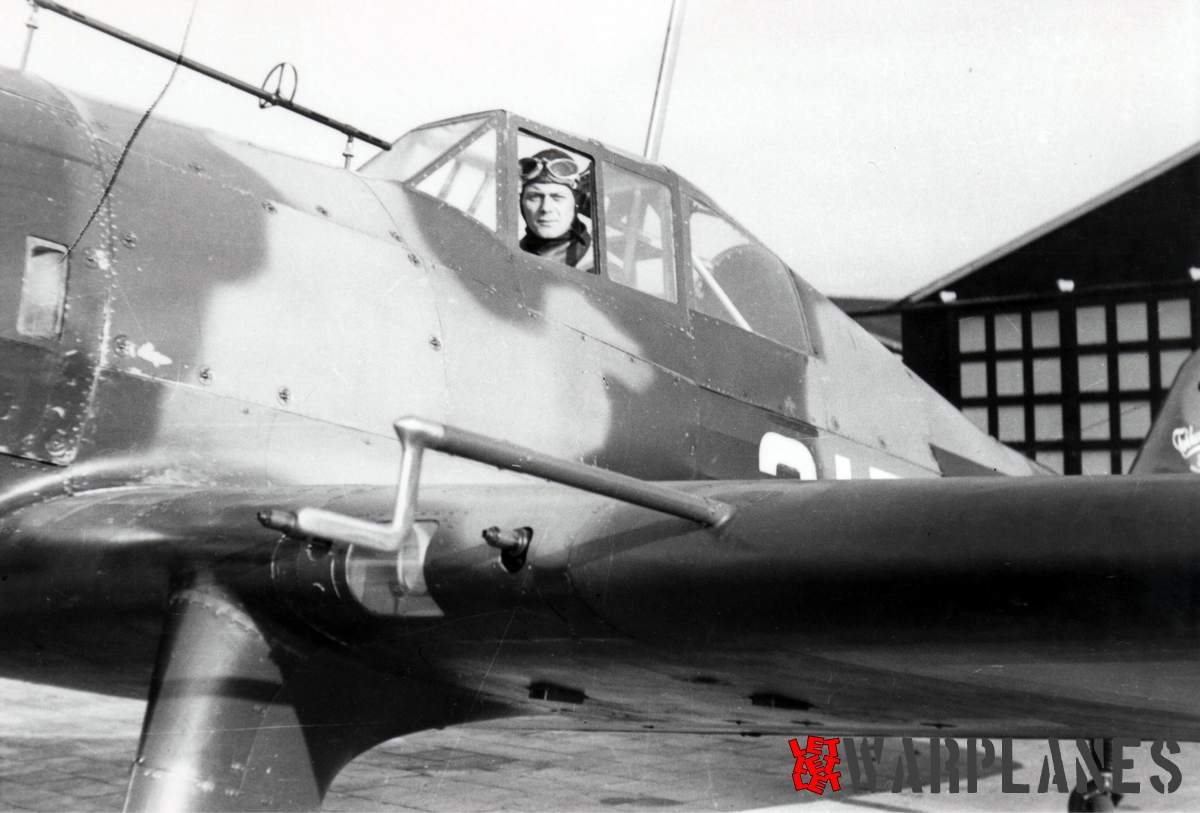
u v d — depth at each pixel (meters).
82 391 2.79
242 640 2.40
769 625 2.14
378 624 2.38
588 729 3.27
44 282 2.79
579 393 3.63
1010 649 2.00
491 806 4.41
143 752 2.33
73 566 2.57
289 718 2.46
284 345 3.08
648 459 3.81
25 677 3.20
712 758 5.64
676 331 4.04
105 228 2.90
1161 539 1.83
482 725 3.42
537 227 3.86
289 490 2.64
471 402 3.37
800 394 4.49
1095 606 1.87
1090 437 6.62
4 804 4.10
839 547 2.04
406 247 3.42
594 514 2.27
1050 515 1.93
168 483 2.86
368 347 3.21
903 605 2.01
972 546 1.95
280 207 3.22
